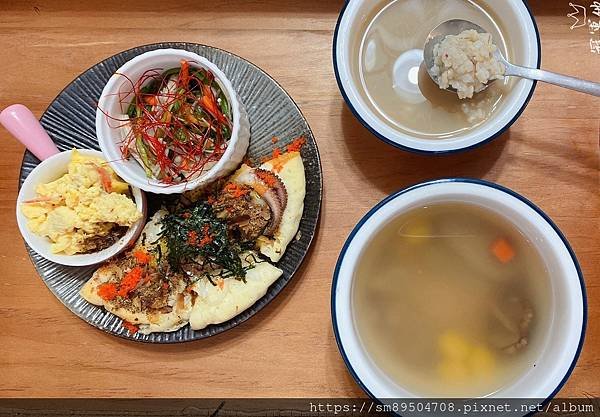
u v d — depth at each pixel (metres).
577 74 1.27
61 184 1.19
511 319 1.12
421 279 1.13
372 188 1.27
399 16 1.23
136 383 1.25
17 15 1.34
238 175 1.24
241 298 1.19
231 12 1.32
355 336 1.04
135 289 1.23
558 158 1.25
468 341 1.12
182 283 1.23
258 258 1.23
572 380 1.20
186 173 1.24
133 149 1.23
